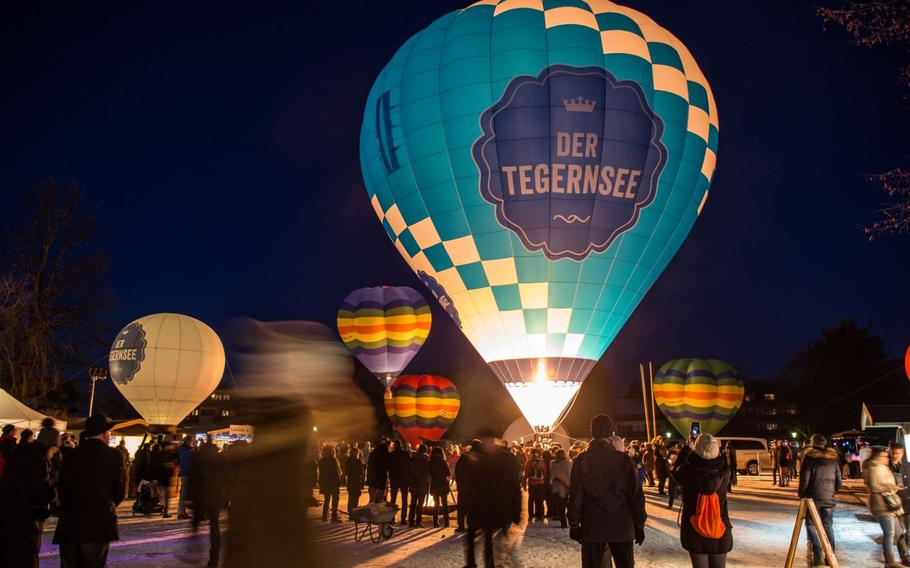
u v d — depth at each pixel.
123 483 6.49
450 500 22.09
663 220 21.48
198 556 10.35
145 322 28.66
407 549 11.12
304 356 2.91
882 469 9.51
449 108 21.12
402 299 32.78
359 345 32.50
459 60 21.33
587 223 20.78
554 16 21.77
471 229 21.09
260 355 2.90
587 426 76.19
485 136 20.81
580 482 6.22
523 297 21.23
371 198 24.19
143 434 28.14
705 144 22.31
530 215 20.75
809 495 9.06
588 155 20.66
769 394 88.00
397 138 22.00
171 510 18.67
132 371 27.98
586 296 21.30
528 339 21.61
